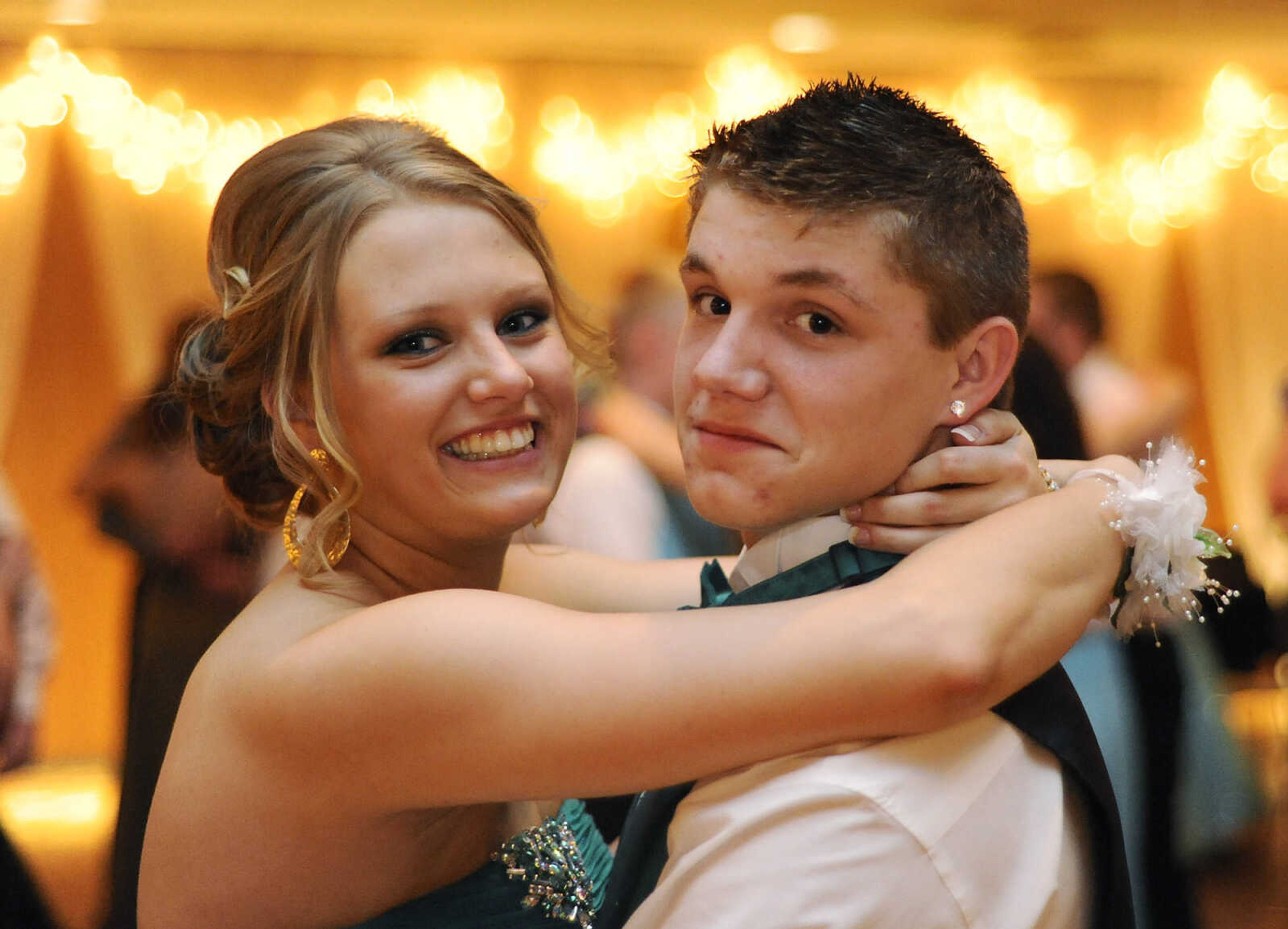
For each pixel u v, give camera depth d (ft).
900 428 4.00
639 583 5.90
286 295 4.44
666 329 11.76
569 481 9.93
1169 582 4.07
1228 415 30.94
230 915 4.23
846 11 28.07
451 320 4.38
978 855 3.69
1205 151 30.86
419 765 3.86
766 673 3.64
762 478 4.06
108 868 10.12
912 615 3.65
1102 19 28.43
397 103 28.94
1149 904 7.29
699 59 29.78
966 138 4.08
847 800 3.62
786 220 3.85
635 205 29.60
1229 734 7.98
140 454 10.08
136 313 27.89
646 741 3.67
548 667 3.76
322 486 4.65
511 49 29.30
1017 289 4.15
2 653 10.46
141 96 28.25
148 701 9.94
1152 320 30.99
